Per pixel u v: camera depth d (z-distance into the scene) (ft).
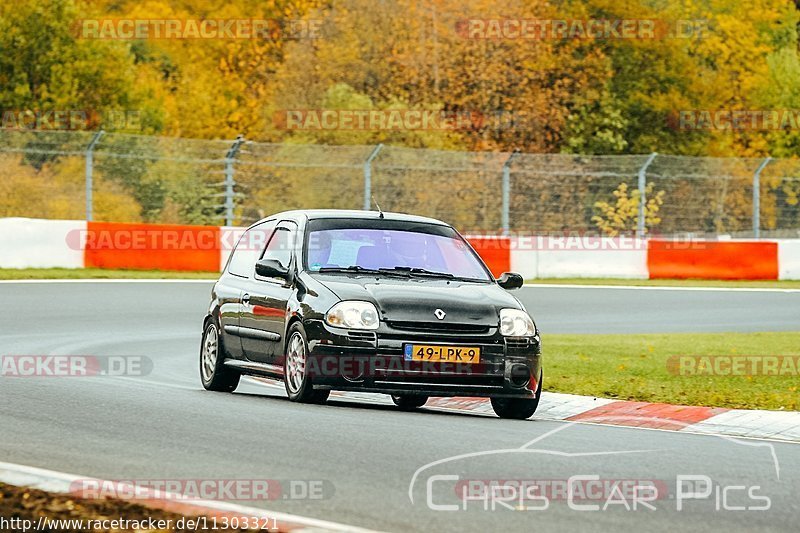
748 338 172.14
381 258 111.24
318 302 102.99
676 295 244.42
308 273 107.86
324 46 432.66
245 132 424.05
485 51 432.66
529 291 246.06
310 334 101.91
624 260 283.59
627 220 342.64
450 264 113.19
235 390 122.31
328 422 92.79
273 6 468.75
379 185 347.97
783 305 228.84
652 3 492.13
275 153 358.43
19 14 397.60
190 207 355.36
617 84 463.42
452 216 339.77
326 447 81.46
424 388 100.27
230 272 122.62
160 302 203.51
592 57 449.48
